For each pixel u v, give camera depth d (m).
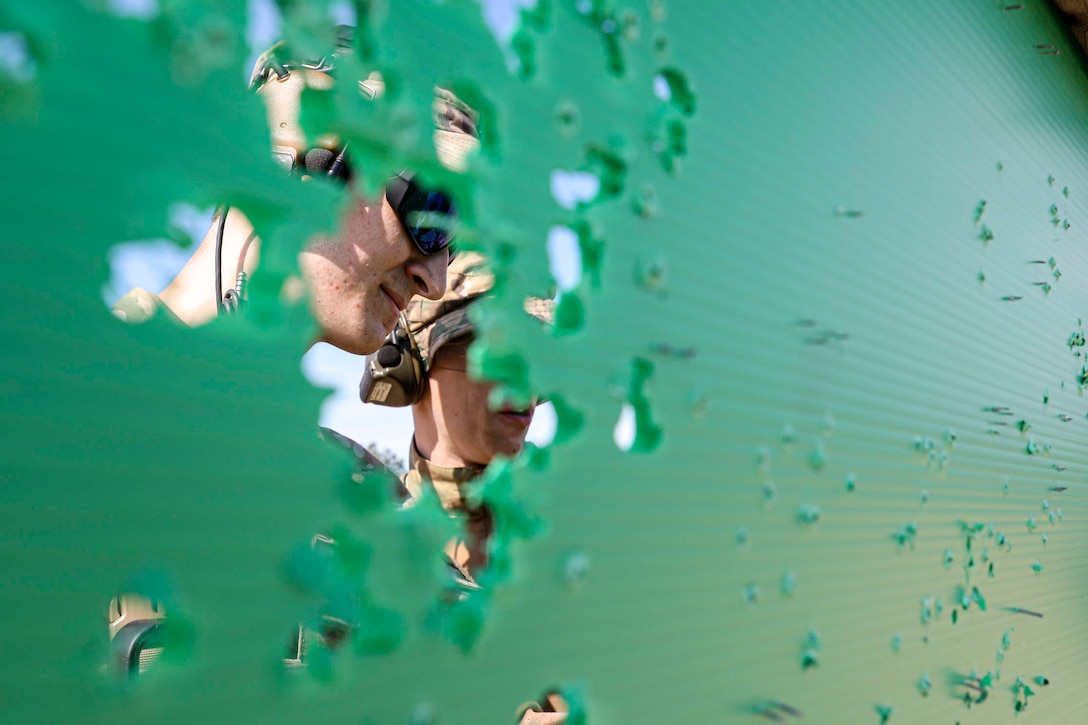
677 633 1.18
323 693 0.78
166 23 0.71
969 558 2.19
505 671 0.94
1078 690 2.84
